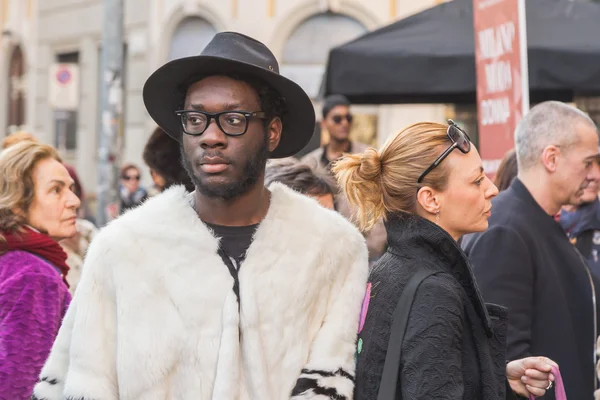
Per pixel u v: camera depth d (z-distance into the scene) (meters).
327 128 10.00
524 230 4.59
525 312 4.43
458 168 3.57
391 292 3.43
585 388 4.56
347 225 3.73
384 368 3.28
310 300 3.52
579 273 4.72
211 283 3.40
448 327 3.22
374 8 19.75
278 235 3.54
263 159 3.52
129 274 3.40
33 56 27.66
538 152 4.79
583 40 8.01
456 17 8.72
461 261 3.41
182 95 3.58
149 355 3.32
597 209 6.36
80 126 25.59
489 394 3.32
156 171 5.65
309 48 20.56
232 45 3.47
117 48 14.42
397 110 18.80
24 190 4.62
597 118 14.00
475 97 10.09
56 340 3.53
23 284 4.22
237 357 3.35
